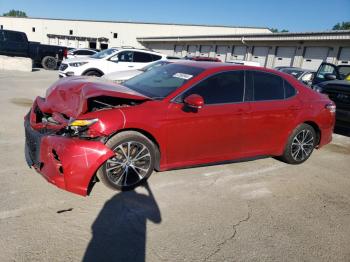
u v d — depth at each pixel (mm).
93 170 3428
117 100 4020
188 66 4832
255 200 4145
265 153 5102
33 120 4125
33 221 3195
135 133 3838
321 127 5605
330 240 3416
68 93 4160
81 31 54125
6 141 5402
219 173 4883
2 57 17453
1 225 3076
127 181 3986
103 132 3594
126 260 2803
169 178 4492
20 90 10891
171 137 4090
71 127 3518
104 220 3346
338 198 4457
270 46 28469
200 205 3857
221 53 34750
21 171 4250
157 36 48938
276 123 5004
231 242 3195
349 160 6281
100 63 12812
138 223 3359
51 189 3842
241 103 4621
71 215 3367
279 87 5133
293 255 3102
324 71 10938
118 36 52031
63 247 2877
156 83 4621
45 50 20016
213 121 4340
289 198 4305
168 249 2996
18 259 2670
